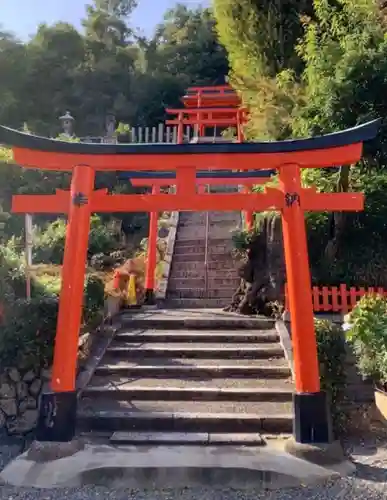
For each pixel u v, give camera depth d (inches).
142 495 198.1
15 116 1142.3
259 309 408.5
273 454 221.3
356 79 374.0
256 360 323.3
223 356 328.2
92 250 646.5
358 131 241.8
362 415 265.4
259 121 543.5
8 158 544.7
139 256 589.3
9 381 267.9
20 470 211.2
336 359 264.5
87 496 196.2
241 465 209.2
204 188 646.5
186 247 569.3
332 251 394.9
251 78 589.0
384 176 402.0
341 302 360.5
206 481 205.9
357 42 388.5
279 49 549.3
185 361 321.4
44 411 228.2
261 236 424.5
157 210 248.5
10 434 261.7
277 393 275.4
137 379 300.2
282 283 399.5
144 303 479.5
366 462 224.2
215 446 232.2
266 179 415.2
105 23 1418.6
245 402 273.6
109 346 341.7
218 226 614.5
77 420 251.4
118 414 254.1
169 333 360.5
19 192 646.5
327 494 195.5
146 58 1337.4
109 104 1209.4
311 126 382.9
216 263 534.9
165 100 1237.7
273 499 192.7
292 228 240.7
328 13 434.6
